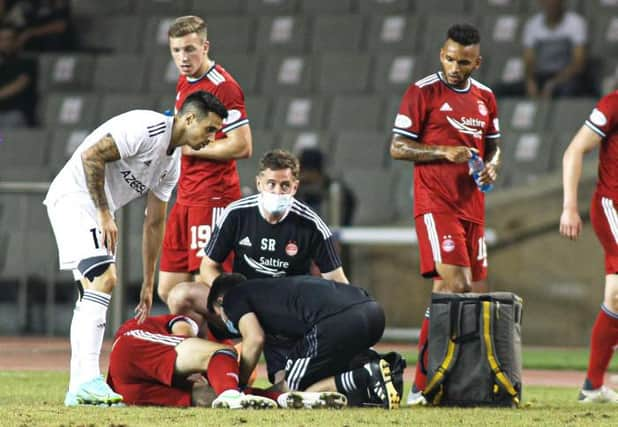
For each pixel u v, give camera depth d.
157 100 55.94
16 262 49.03
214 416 20.77
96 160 23.42
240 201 24.62
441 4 58.34
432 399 24.02
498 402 23.75
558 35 53.44
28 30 59.81
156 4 61.66
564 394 28.33
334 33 58.09
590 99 51.69
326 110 54.59
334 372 23.09
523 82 53.84
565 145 50.09
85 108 56.97
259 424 19.70
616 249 25.88
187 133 23.88
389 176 50.38
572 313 45.53
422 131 27.16
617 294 25.69
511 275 45.97
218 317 25.05
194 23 27.56
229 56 57.78
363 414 21.53
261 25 59.12
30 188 44.34
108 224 23.41
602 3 55.97
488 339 23.72
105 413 21.39
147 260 25.38
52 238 48.56
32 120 57.53
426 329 25.52
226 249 24.78
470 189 26.89
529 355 41.19
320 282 23.17
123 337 23.59
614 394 26.06
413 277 45.41
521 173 50.31
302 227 24.41
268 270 24.62
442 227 26.64
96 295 23.61
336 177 48.91
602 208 26.02
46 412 21.61
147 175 24.22
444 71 27.11
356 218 49.69
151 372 23.17
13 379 30.48
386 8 58.97
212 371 22.56
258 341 22.75
